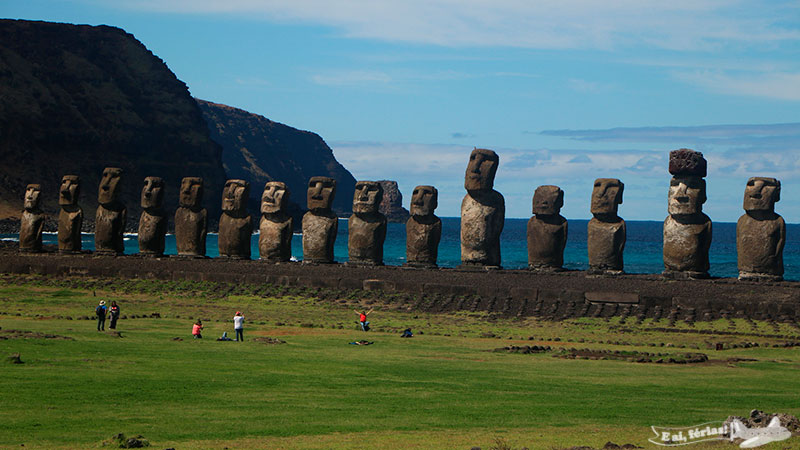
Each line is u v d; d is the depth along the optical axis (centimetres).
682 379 4088
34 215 9388
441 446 2688
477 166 8019
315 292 7794
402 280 7706
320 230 8488
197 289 8081
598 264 7525
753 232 7094
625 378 4088
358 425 3008
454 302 7281
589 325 6419
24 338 4659
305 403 3356
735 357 4944
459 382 3894
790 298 6562
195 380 3706
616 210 7569
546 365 4500
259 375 3900
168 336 5312
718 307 6625
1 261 9006
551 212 7812
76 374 3688
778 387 3884
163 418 3022
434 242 8162
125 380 3616
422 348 5144
